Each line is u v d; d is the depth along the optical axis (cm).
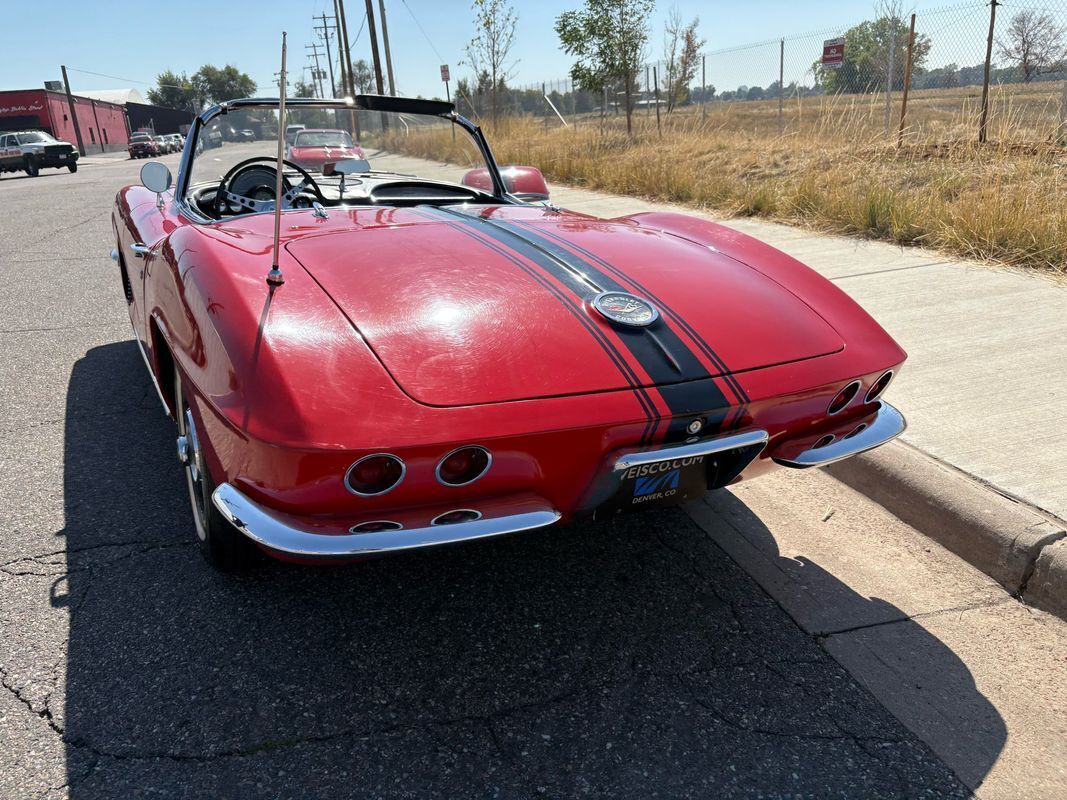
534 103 2422
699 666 204
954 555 253
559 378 179
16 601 225
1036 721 186
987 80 887
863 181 776
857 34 1241
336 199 319
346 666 202
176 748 175
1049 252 530
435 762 173
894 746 179
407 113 353
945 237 591
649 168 1005
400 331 182
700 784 168
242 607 224
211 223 263
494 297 199
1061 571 223
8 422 353
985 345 389
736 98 1638
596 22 1539
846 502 286
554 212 302
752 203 788
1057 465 271
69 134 5447
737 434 193
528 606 228
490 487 173
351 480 161
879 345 219
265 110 327
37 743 175
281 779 167
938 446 289
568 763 173
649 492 194
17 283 646
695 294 216
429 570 245
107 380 406
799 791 167
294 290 194
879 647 212
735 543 262
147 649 206
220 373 175
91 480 297
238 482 173
